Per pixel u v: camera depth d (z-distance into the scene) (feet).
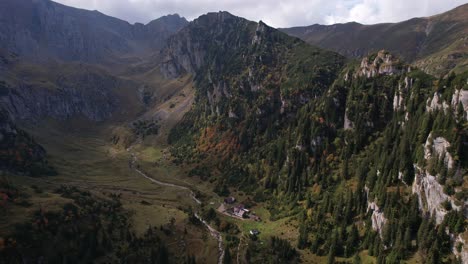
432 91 500.33
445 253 352.69
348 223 489.26
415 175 425.28
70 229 498.28
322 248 478.59
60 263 452.35
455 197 360.07
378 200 447.42
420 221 399.24
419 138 451.53
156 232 558.56
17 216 476.95
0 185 536.42
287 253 480.64
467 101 404.57
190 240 559.79
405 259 379.14
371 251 423.64
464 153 373.81
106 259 482.28
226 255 507.30
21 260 426.51
